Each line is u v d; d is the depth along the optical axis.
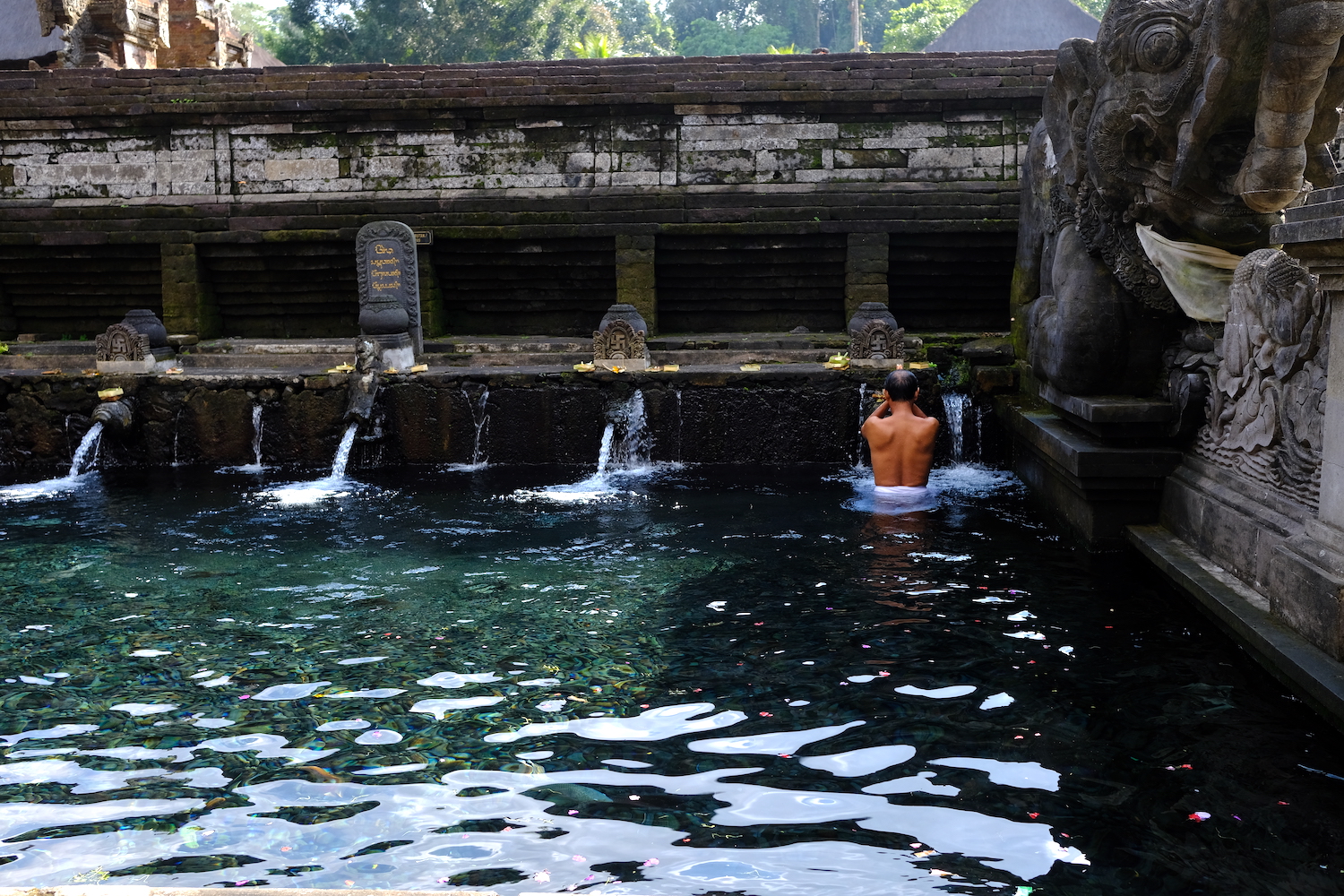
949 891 2.87
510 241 11.81
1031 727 3.96
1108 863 3.01
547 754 3.76
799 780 3.54
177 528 7.46
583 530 7.20
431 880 2.92
